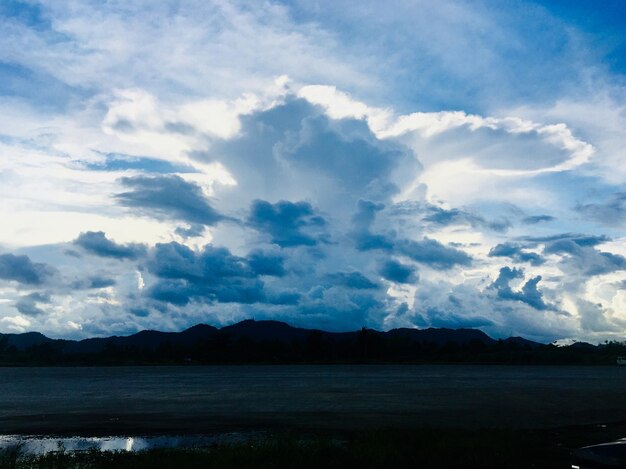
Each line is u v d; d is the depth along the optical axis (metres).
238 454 21.95
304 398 59.22
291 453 22.05
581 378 118.69
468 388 77.06
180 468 19.88
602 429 32.09
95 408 50.19
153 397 64.62
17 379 136.75
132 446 28.36
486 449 22.28
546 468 19.38
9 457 23.22
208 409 47.47
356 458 20.98
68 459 22.81
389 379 113.75
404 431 28.09
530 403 51.16
